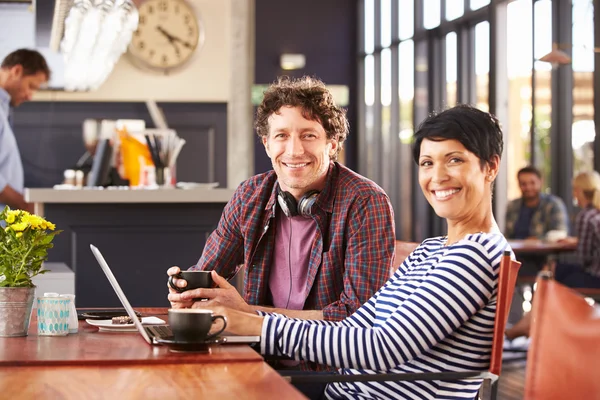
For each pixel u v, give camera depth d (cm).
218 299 213
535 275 705
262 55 1112
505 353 630
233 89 890
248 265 268
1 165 615
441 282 180
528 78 740
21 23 812
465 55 872
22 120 852
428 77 926
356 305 246
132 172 514
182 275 215
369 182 260
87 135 696
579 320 143
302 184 254
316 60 1123
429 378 173
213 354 165
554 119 705
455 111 196
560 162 700
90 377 143
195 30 881
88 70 688
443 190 195
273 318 189
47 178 858
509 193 775
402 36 1011
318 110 253
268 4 1113
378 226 253
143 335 178
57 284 370
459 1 870
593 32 661
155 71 877
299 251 262
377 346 180
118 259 442
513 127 768
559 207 695
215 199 445
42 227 192
